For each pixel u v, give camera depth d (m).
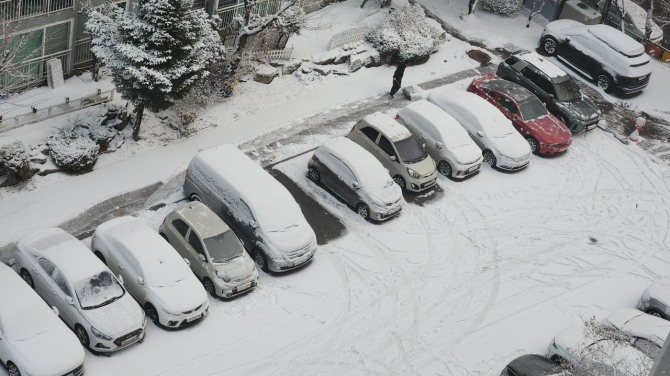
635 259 24.77
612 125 30.94
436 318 21.39
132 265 19.72
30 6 23.70
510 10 36.59
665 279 23.50
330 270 22.28
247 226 21.70
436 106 27.75
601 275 23.89
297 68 30.30
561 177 27.89
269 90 29.06
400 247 23.53
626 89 32.12
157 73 23.22
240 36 27.53
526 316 21.94
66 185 23.12
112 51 23.62
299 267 22.05
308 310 20.89
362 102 29.66
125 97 24.28
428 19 33.94
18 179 22.67
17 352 17.31
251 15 29.08
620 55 32.06
